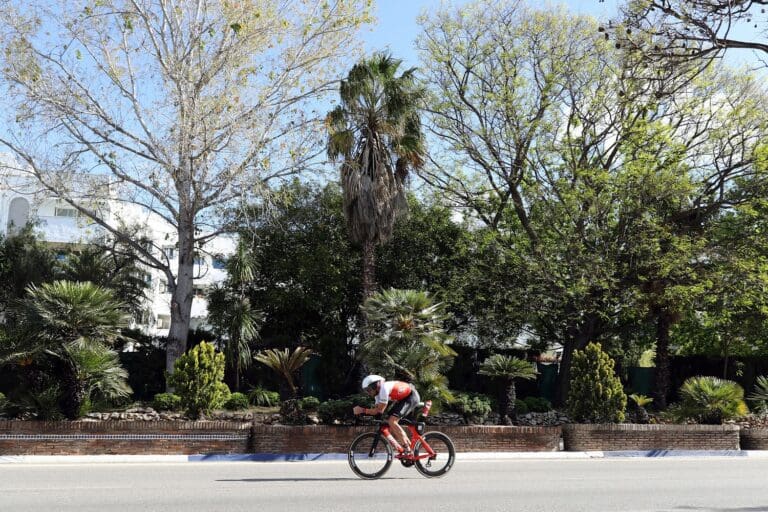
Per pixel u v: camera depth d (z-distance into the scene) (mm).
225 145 22500
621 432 17484
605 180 23953
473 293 26594
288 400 17453
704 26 9117
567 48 26719
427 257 29000
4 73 21531
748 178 25375
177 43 22859
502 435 16906
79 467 13383
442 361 17375
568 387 26516
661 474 13062
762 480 12320
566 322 25859
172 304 24438
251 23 22547
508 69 27000
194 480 11375
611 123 25703
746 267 22656
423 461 12680
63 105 21875
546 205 25047
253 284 28688
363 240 23141
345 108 23438
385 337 16844
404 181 24547
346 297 28531
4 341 15172
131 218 33438
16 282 28094
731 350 31375
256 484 10906
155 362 26531
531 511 8664
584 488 10875
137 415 16578
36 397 15289
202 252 28469
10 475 11828
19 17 21594
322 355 26734
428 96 27625
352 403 17250
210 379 16766
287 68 23188
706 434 17984
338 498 9477
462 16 27672
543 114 26859
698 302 24250
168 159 22203
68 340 15484
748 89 25875
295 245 28766
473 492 10211
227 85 22594
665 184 23609
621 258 24359
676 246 23109
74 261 29656
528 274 24078
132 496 9492
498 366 19031
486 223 28031
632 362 35156
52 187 22656
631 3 9539
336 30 23438
